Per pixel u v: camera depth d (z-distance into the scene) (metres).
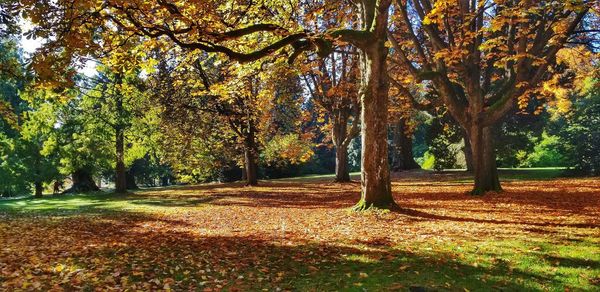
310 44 10.82
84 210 19.31
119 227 13.52
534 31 17.48
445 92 18.67
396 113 31.77
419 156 60.25
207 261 8.04
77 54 8.79
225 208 18.22
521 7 13.40
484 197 17.47
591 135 27.70
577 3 11.94
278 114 31.06
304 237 10.29
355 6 14.70
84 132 29.11
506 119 33.97
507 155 36.44
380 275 6.69
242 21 12.81
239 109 27.61
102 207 20.44
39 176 31.39
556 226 10.38
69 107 28.75
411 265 7.18
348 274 6.79
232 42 13.07
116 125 29.33
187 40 11.14
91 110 28.84
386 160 13.46
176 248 9.45
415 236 9.75
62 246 10.11
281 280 6.71
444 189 22.45
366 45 12.78
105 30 9.91
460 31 18.36
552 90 22.05
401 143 42.75
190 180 43.97
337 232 10.75
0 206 23.27
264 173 48.53
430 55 21.05
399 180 31.48
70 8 7.72
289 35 10.40
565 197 16.22
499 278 6.28
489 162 19.44
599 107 28.45
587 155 27.81
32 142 31.56
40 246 10.24
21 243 10.84
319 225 12.00
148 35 8.91
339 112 30.83
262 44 13.71
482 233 9.80
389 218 12.30
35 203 24.78
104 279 6.80
